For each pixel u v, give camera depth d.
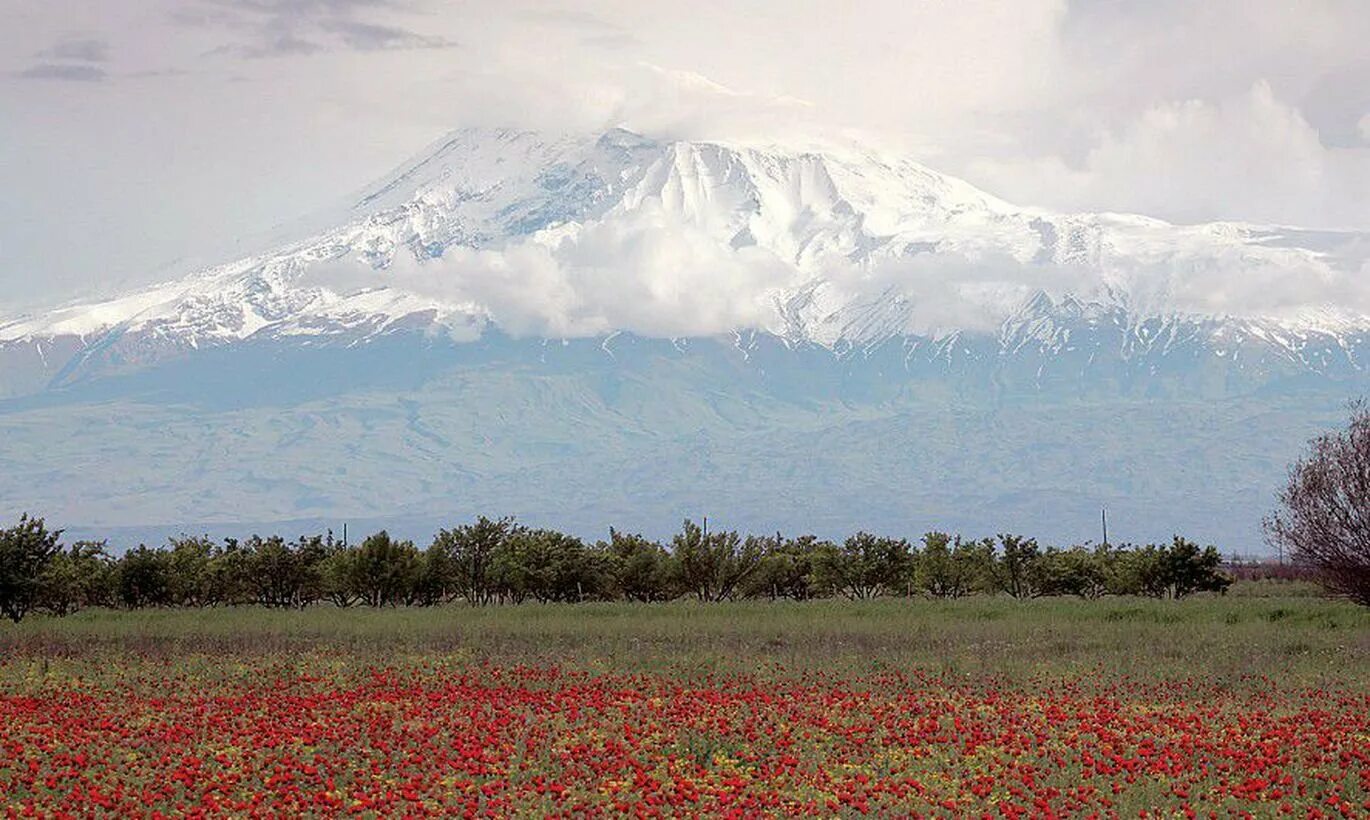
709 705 36.62
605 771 29.22
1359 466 64.81
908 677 43.56
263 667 46.16
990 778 27.94
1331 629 57.69
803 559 94.69
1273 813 26.81
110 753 30.55
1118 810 26.52
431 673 45.22
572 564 87.19
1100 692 40.66
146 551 85.81
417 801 25.50
